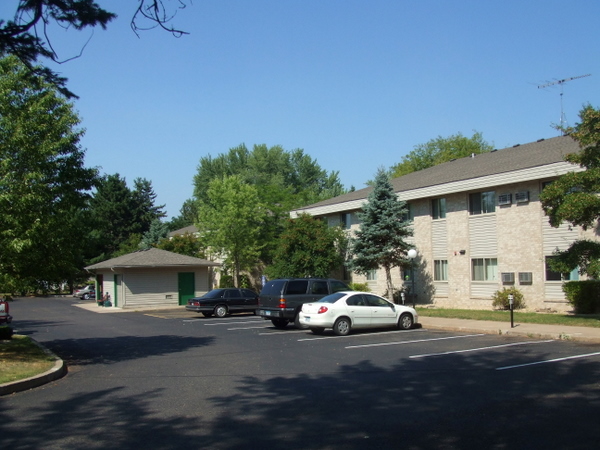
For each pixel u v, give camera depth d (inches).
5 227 496.4
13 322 1147.9
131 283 1536.7
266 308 866.1
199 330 863.1
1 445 269.7
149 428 296.0
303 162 3078.2
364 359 523.8
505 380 402.0
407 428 286.4
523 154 1112.8
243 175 2869.1
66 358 573.9
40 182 520.7
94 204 2859.3
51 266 547.2
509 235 1024.9
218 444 265.4
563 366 450.9
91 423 308.5
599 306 863.1
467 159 1350.9
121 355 589.9
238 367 492.7
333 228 1366.9
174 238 2048.5
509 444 255.9
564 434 268.7
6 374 436.8
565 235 933.8
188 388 402.0
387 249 1117.7
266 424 300.0
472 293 1093.1
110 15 347.3
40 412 336.2
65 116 543.8
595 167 690.2
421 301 1204.5
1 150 504.1
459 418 303.1
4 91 510.3
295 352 582.6
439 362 493.0
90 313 1393.9
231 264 1656.0
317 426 294.2
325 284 868.6
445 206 1167.6
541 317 828.6
